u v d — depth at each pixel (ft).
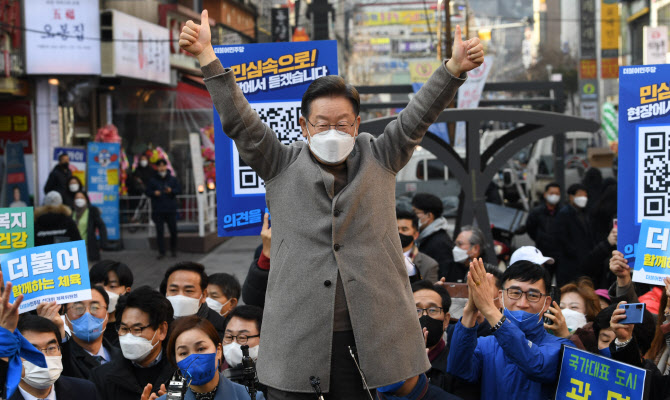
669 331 15.70
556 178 46.80
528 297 14.40
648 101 17.47
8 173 62.90
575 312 18.52
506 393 14.24
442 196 66.59
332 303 8.96
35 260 16.43
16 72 64.49
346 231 9.04
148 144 77.61
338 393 9.13
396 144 9.45
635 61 143.54
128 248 63.21
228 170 16.48
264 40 126.11
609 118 92.43
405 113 9.48
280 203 9.30
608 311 14.52
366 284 9.00
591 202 40.29
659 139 17.46
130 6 73.46
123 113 77.61
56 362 14.58
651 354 15.99
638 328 15.16
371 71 247.70
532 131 29.22
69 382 15.33
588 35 151.74
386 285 9.17
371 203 9.18
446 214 63.67
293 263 9.11
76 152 62.59
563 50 187.73
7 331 12.05
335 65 16.51
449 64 9.30
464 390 14.94
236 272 51.85
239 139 9.32
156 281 47.73
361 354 8.94
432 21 238.89
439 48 95.25
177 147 77.92
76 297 16.48
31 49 65.26
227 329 16.63
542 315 14.57
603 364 12.67
